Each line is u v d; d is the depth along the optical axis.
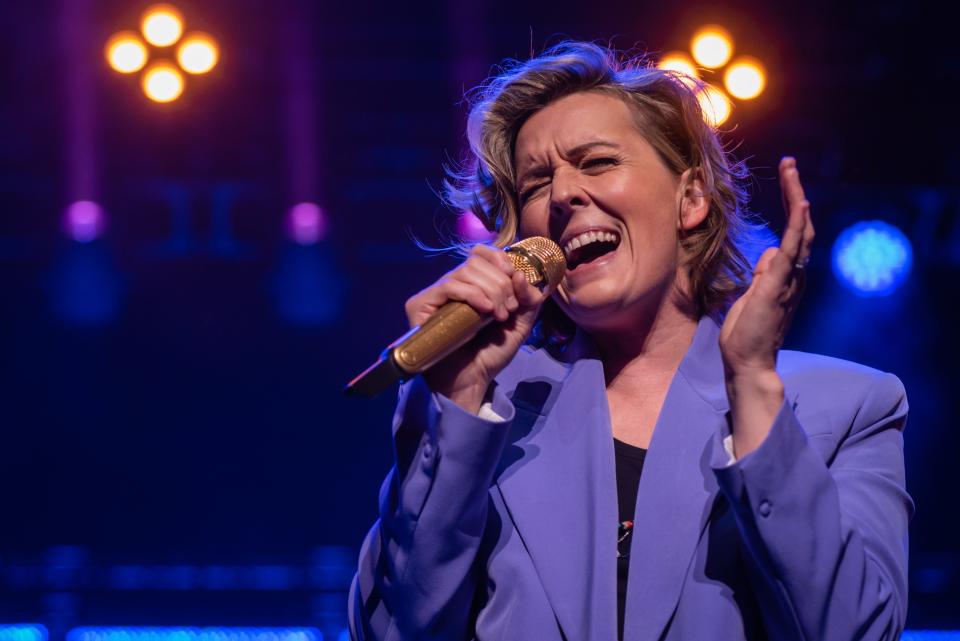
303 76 21.38
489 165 6.47
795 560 4.64
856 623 4.68
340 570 26.14
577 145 5.94
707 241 6.08
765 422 4.75
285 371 26.94
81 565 26.47
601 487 5.36
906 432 25.09
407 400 5.10
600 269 5.80
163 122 21.42
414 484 4.99
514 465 5.55
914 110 20.42
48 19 20.39
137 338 26.94
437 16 20.69
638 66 6.77
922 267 23.89
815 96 20.25
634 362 5.97
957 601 24.62
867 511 5.11
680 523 5.15
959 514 24.92
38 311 26.70
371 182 22.97
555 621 5.12
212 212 23.98
